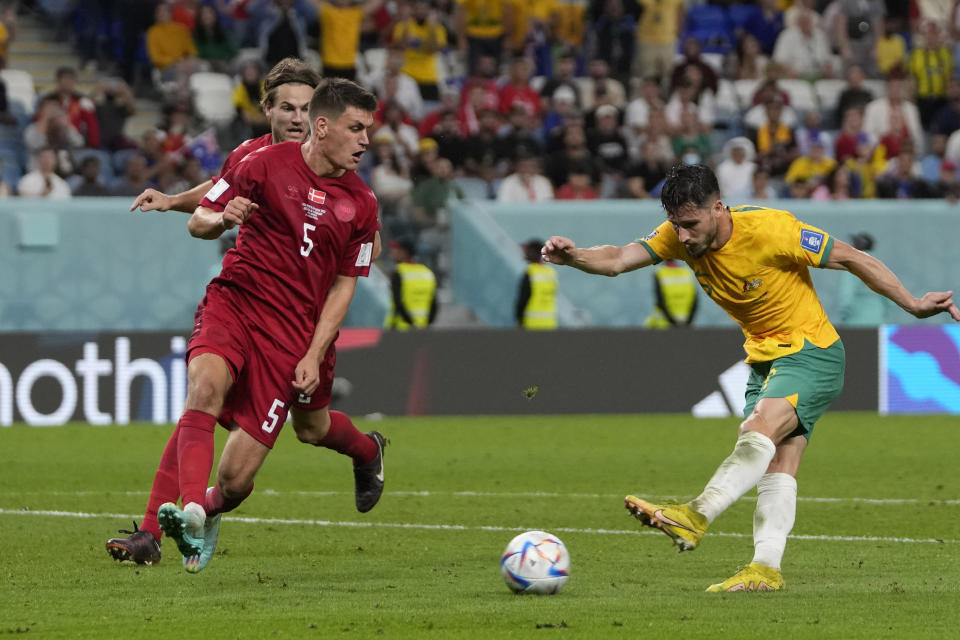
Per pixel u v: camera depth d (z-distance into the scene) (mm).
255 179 21828
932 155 76875
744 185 70688
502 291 63469
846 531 29938
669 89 77125
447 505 34312
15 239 60531
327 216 22000
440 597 21234
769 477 22453
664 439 51906
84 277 61312
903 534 29469
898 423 58781
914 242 67125
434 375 60344
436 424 57406
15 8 75312
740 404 62438
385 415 59750
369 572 23953
